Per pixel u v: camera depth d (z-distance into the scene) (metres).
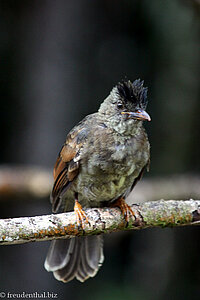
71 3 13.30
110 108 9.15
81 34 13.43
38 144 13.05
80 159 9.09
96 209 8.65
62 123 13.02
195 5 12.35
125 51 14.26
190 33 13.70
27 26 13.53
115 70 13.94
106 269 13.56
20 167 13.03
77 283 12.98
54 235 8.14
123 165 9.01
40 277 12.64
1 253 12.77
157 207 8.66
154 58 14.14
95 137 9.03
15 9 13.73
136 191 13.17
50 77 13.07
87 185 9.23
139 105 9.06
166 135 13.98
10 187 12.76
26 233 7.93
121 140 9.02
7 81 13.75
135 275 13.54
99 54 13.77
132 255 13.77
